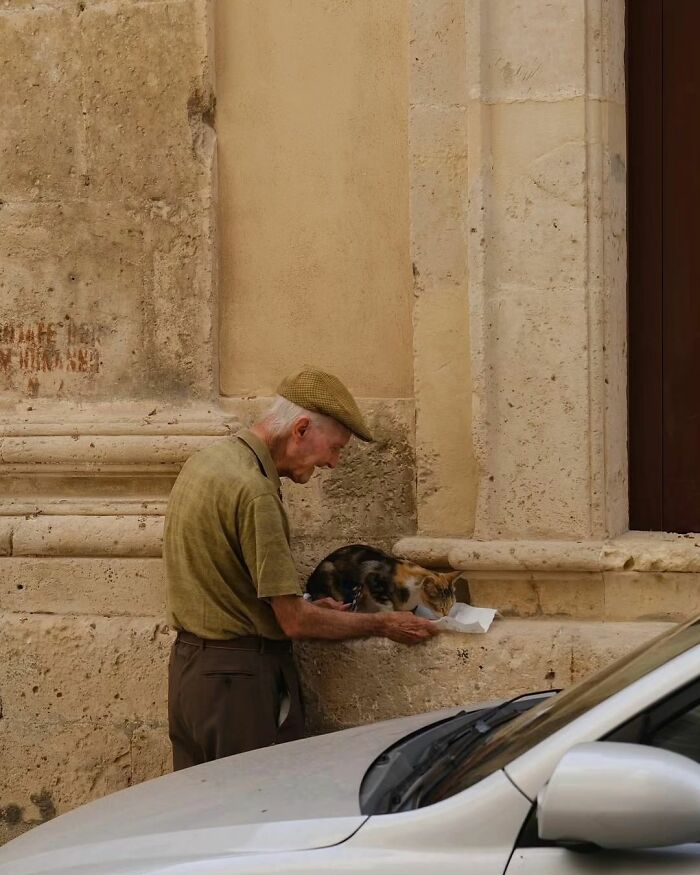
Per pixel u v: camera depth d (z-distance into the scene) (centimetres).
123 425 627
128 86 642
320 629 520
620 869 262
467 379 601
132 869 299
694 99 619
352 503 623
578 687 334
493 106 591
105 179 645
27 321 649
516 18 587
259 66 636
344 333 629
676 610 575
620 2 607
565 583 585
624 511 615
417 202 605
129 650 609
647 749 258
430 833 280
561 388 586
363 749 369
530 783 277
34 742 621
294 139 633
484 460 592
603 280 587
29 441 631
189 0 635
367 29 623
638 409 630
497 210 591
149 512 619
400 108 621
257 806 323
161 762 607
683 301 623
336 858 282
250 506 503
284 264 636
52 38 647
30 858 326
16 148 651
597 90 586
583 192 582
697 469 623
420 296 606
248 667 513
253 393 641
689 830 249
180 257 638
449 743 350
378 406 622
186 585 515
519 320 589
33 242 649
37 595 627
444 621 564
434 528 607
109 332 645
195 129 638
